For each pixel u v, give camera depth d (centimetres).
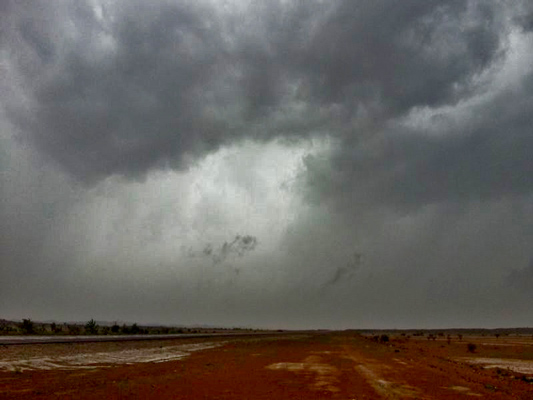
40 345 3428
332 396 1834
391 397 1847
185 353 4231
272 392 1911
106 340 4838
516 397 2006
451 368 3269
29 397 1576
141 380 2152
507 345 7644
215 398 1742
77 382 1980
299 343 6806
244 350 4884
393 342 8175
